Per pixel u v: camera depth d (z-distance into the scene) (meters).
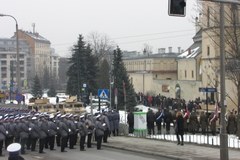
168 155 20.56
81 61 70.81
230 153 20.42
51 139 24.97
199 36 97.81
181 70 102.12
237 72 27.89
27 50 179.38
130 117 31.98
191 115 31.64
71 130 24.64
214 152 21.00
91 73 71.19
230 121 30.31
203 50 69.38
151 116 31.30
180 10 14.48
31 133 24.05
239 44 29.05
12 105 63.09
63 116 25.27
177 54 122.88
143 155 21.80
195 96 71.56
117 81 61.88
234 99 52.31
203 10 39.69
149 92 88.75
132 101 60.53
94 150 24.55
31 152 24.33
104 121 26.45
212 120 29.94
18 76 42.72
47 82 142.12
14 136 23.98
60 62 167.38
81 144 24.69
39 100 51.03
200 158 19.28
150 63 121.38
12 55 171.12
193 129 31.41
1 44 171.25
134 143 26.03
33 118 24.58
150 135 30.48
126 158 20.78
